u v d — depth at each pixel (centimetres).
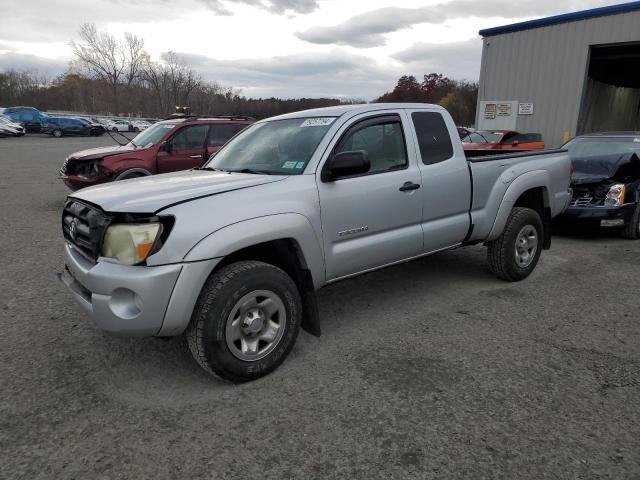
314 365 342
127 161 836
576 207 717
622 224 709
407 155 410
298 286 356
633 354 355
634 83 2352
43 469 239
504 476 233
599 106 2231
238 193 313
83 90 7875
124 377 327
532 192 538
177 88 7244
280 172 361
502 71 1775
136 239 277
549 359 348
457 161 446
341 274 370
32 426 272
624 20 1470
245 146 428
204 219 291
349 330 402
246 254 338
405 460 245
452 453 249
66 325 405
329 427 271
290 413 285
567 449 251
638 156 778
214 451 253
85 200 316
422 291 495
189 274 282
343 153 339
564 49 1609
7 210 928
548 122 1691
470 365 340
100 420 278
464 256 629
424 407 289
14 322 411
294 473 237
